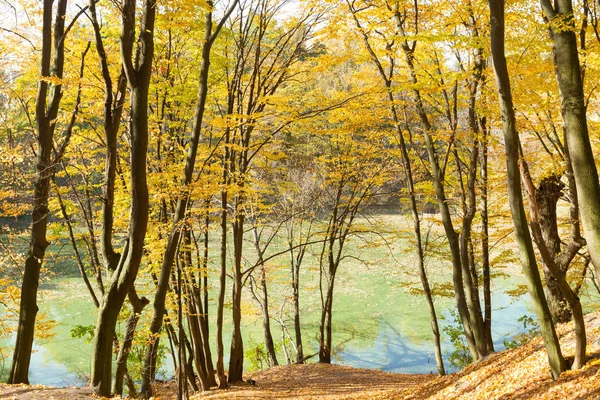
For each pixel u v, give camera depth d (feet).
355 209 55.98
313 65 42.32
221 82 42.73
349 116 37.91
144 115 26.81
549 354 20.24
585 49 26.16
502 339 63.67
